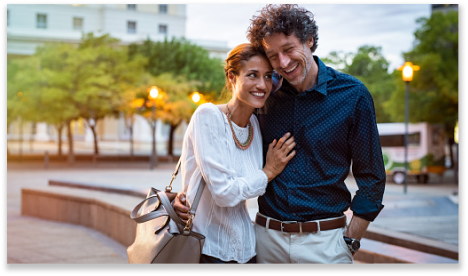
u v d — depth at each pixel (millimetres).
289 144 2203
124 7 46938
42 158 30172
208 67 30688
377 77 32969
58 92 24875
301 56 2064
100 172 21469
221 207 2244
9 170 22406
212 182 2123
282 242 2246
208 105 2164
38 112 25422
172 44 31281
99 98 26078
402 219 8344
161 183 15578
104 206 7285
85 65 25875
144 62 28031
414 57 21922
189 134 2211
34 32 41344
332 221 2211
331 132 2176
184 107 27766
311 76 2205
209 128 2135
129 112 27250
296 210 2209
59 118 25531
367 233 6070
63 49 26328
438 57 21141
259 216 2354
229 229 2250
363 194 2215
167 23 48750
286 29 2023
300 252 2207
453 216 8688
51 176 19172
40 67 26375
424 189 16125
